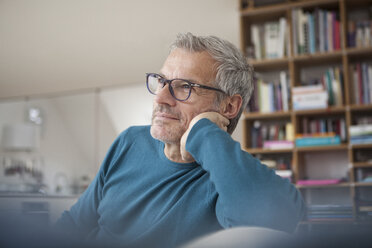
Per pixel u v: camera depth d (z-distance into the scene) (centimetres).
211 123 75
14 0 480
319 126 382
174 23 505
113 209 89
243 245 15
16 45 568
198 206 80
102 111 593
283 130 396
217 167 65
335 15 383
